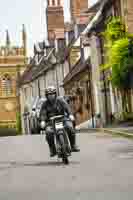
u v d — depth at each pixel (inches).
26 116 5748.0
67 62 3956.7
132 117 2415.1
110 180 705.0
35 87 5251.0
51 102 931.3
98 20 2918.3
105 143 1386.6
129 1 2488.9
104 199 560.4
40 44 5255.9
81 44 3499.0
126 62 2059.5
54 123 927.7
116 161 929.5
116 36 2204.7
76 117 3705.7
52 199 577.3
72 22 3996.1
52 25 4539.9
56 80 4347.9
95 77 3139.8
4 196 616.1
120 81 2107.5
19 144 1566.2
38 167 901.8
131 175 740.7
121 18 2524.6
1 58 6870.1
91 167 859.4
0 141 1809.8
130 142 1369.3
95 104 3157.0
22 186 692.7
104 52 2938.0
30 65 5984.3
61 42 4291.3
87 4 3912.4
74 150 954.1
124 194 587.5
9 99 6845.5
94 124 3201.3
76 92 3659.0
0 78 6870.1
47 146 1407.5
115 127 2194.9
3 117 6835.6
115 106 2773.1
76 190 633.6
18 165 952.3
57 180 729.6
